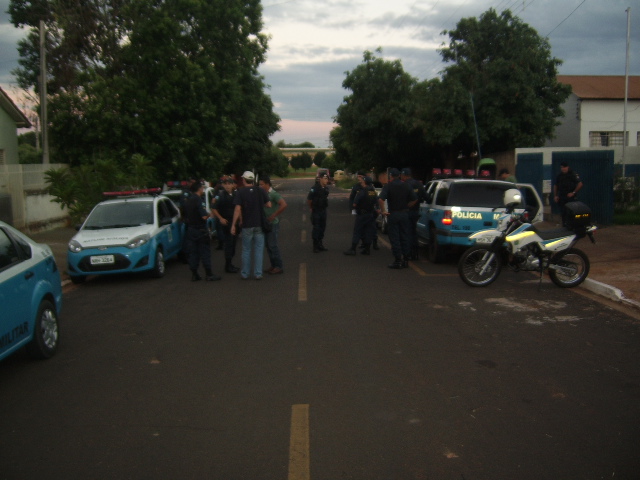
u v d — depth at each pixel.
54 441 4.32
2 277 5.55
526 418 4.54
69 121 22.11
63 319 8.22
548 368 5.70
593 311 8.05
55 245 16.31
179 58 22.23
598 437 4.21
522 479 3.63
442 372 5.61
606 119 34.12
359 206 13.62
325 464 3.86
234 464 3.89
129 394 5.23
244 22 24.97
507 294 9.23
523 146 25.12
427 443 4.13
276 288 9.95
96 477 3.76
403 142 30.94
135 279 11.47
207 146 22.92
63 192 15.09
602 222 16.20
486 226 11.41
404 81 29.03
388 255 13.84
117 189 15.88
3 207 17.00
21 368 6.07
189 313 8.31
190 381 5.52
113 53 26.00
